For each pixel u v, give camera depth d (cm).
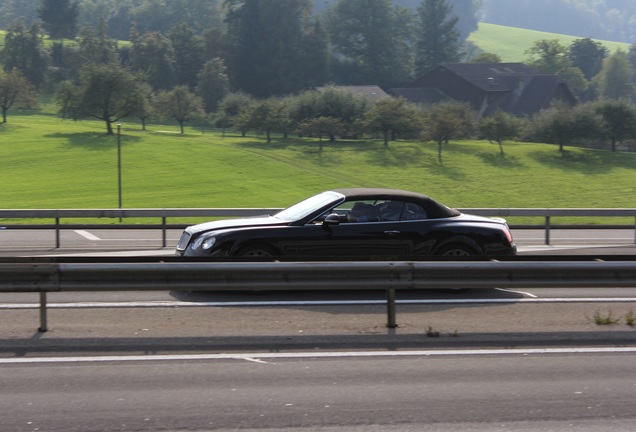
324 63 13588
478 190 5288
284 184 5266
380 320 1015
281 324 984
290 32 13425
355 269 966
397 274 970
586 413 657
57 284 927
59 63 14562
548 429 618
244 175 5644
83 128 8862
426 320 1017
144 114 8825
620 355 846
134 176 5531
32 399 683
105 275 938
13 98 9394
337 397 694
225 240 1183
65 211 2078
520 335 928
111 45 14500
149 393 701
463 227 1253
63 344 866
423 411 659
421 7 15062
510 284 1002
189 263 961
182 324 977
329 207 1227
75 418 636
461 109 8206
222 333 927
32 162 6184
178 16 19862
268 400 684
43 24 16550
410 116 7800
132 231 2403
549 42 14900
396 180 5644
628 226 2697
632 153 7612
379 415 648
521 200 4891
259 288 964
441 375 764
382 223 1228
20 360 805
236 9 13938
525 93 11044
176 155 6638
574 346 881
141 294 1192
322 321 1005
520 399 692
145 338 895
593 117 7481
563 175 6138
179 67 13650
